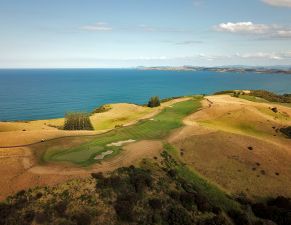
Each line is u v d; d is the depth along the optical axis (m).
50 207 33.75
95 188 37.94
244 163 56.06
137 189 39.19
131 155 50.69
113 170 43.50
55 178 40.22
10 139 58.31
